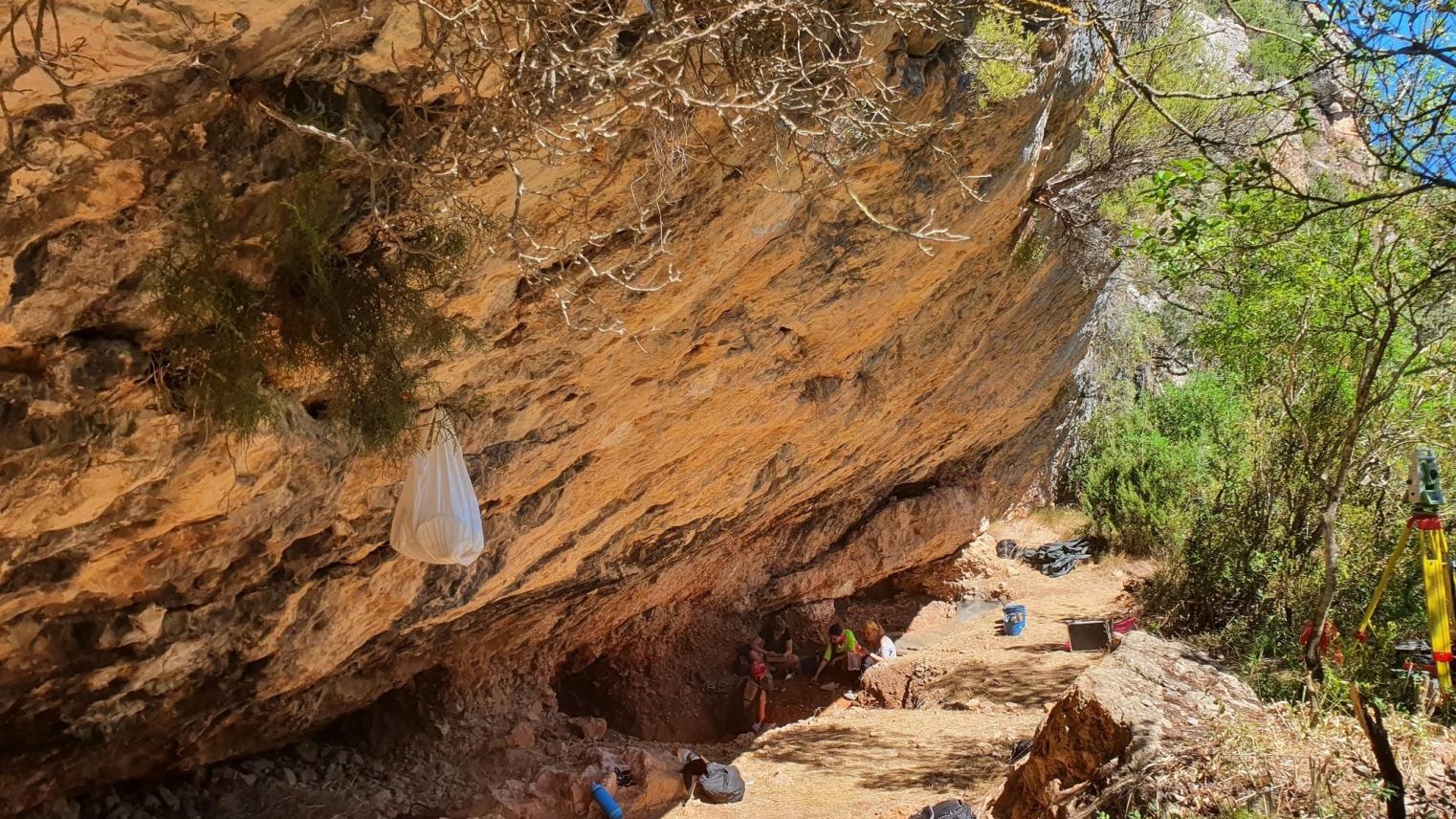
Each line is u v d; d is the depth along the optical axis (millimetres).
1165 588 11367
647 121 3770
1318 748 4832
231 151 3215
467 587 6871
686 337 6164
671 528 9031
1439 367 7371
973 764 9031
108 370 3645
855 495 13438
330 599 6027
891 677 12906
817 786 9000
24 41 2480
